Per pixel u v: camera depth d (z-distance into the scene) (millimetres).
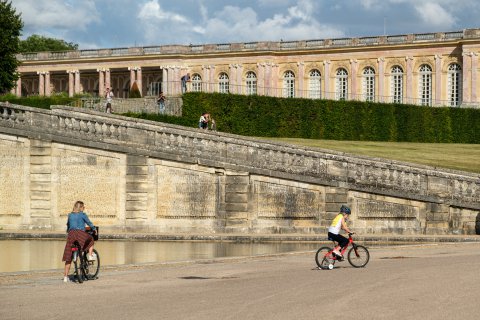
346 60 108750
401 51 105125
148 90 124062
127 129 46344
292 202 45000
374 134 82875
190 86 117938
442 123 84500
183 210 45781
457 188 44406
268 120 78500
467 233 44125
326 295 21547
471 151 68125
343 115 81750
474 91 99625
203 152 45594
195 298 21688
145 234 43312
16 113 47469
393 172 44625
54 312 20062
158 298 21906
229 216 45281
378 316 18500
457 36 101625
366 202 44625
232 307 20078
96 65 123625
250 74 114188
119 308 20438
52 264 32875
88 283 25375
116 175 46312
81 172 46688
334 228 28234
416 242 40875
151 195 46000
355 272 26609
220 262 30922
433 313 18734
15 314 19859
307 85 111375
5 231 45594
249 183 45188
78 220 26031
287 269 28250
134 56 119938
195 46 117562
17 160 47281
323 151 49406
